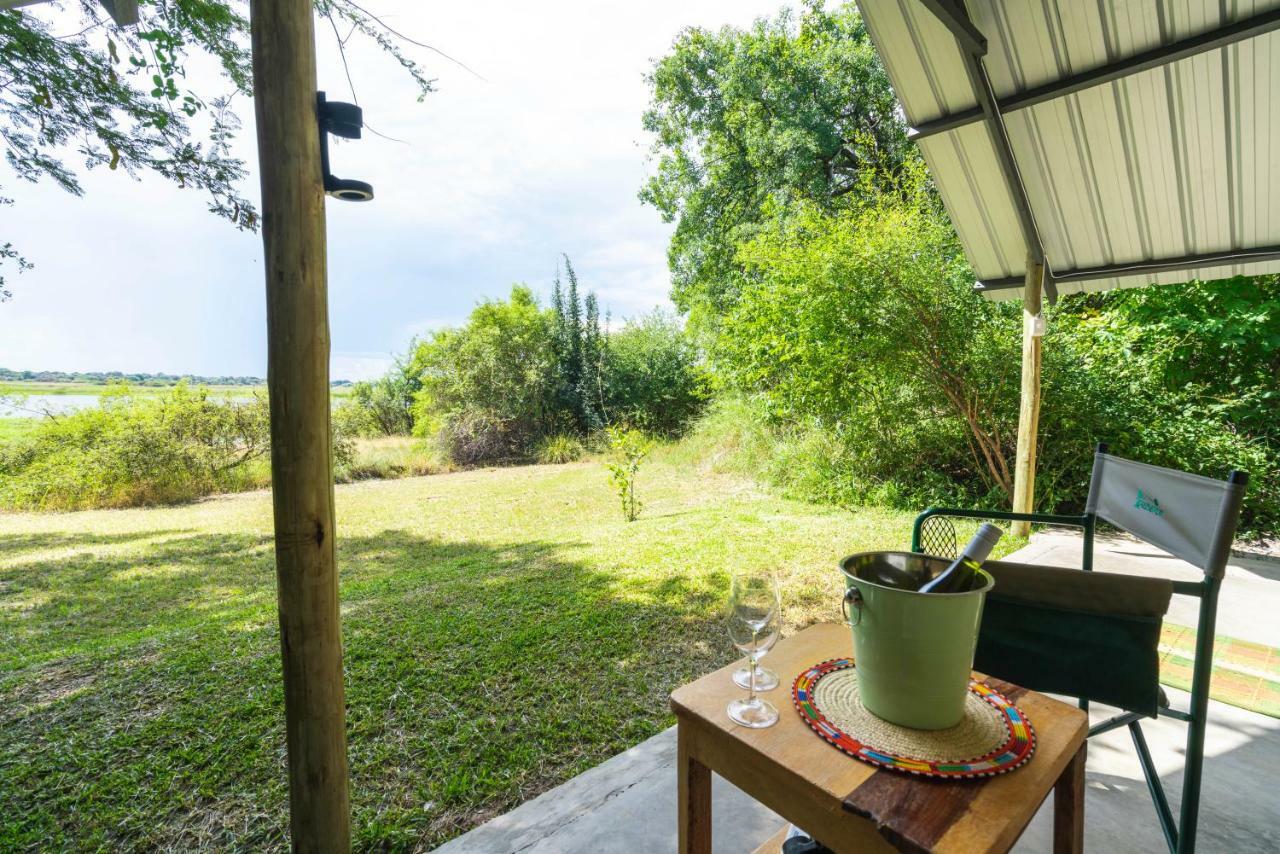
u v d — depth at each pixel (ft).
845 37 34.14
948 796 2.29
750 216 38.01
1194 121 11.03
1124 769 5.91
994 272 15.94
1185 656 8.52
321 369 4.13
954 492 19.95
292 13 3.90
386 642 9.73
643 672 8.63
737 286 37.45
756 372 24.75
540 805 5.54
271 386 4.06
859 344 19.10
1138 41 10.22
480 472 38.55
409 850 5.24
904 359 18.97
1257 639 9.11
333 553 4.29
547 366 45.03
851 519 18.47
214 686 8.36
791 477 23.79
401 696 7.91
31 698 8.16
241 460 32.81
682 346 48.19
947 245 19.04
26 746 6.95
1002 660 3.97
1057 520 5.50
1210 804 5.39
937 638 2.58
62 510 27.71
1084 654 3.76
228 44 10.03
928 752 2.54
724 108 38.09
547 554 15.97
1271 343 16.55
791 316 21.02
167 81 9.55
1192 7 9.52
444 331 45.47
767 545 15.51
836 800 2.30
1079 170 12.80
